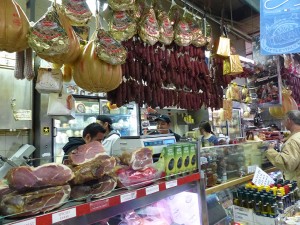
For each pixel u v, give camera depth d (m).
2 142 3.58
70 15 1.69
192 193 1.81
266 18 2.86
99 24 1.91
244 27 6.39
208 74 2.98
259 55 4.34
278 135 4.27
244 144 2.86
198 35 2.81
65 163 1.30
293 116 2.85
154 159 1.77
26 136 3.79
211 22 5.25
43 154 3.73
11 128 3.54
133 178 1.37
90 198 1.15
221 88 3.31
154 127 5.41
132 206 1.34
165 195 1.54
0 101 3.46
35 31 1.40
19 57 1.69
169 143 2.02
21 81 3.66
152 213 1.77
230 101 4.89
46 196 1.00
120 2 2.04
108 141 2.57
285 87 4.64
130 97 2.26
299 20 2.72
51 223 0.97
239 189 2.41
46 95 3.79
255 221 2.19
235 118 6.69
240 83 6.29
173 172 1.62
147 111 5.24
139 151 1.46
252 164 2.91
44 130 3.77
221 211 2.12
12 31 1.35
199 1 4.80
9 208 0.93
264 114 6.55
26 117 3.67
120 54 1.76
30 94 3.74
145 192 1.38
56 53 1.47
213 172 2.34
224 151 2.57
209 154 2.38
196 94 2.94
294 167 2.63
